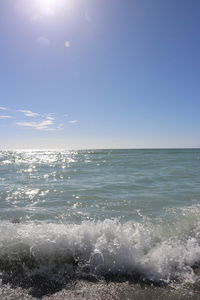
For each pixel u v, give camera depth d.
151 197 9.14
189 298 3.26
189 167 20.89
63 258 4.09
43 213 7.16
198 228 5.60
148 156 43.25
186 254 4.35
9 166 24.98
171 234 5.22
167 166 22.09
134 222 6.09
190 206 7.72
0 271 3.76
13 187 11.74
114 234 4.65
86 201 8.66
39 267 3.89
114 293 3.35
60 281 3.62
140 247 4.42
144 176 15.20
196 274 3.86
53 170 19.91
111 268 3.94
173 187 11.28
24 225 5.25
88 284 3.55
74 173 17.47
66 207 7.88
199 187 11.25
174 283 3.63
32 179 14.66
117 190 10.67
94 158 39.53
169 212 7.02
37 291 3.35
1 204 8.38
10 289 3.37
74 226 5.03
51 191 10.65
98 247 4.27
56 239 4.37
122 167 21.67
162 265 4.02
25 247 4.21
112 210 7.44
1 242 4.26
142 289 3.46
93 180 13.80
